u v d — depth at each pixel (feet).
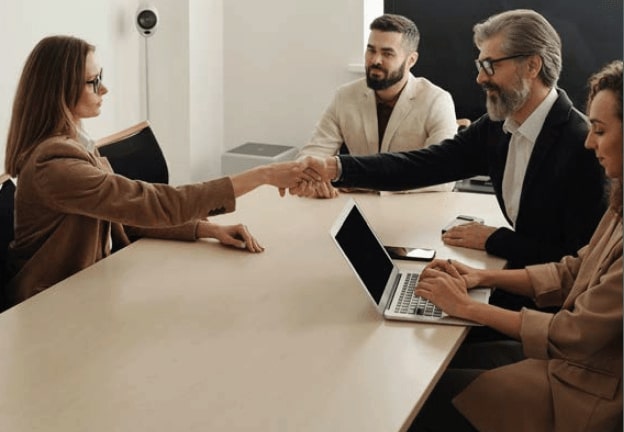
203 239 10.62
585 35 16.81
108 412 6.64
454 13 17.51
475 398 8.34
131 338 7.91
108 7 18.04
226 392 6.96
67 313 8.43
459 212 11.94
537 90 10.44
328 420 6.57
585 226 10.34
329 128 14.52
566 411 7.97
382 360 7.57
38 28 16.35
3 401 6.78
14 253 9.80
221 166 19.34
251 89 19.95
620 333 7.72
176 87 19.01
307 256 10.09
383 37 13.78
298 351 7.71
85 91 9.71
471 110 17.80
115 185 9.25
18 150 9.70
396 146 14.19
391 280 9.29
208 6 19.29
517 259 10.30
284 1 19.33
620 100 7.93
